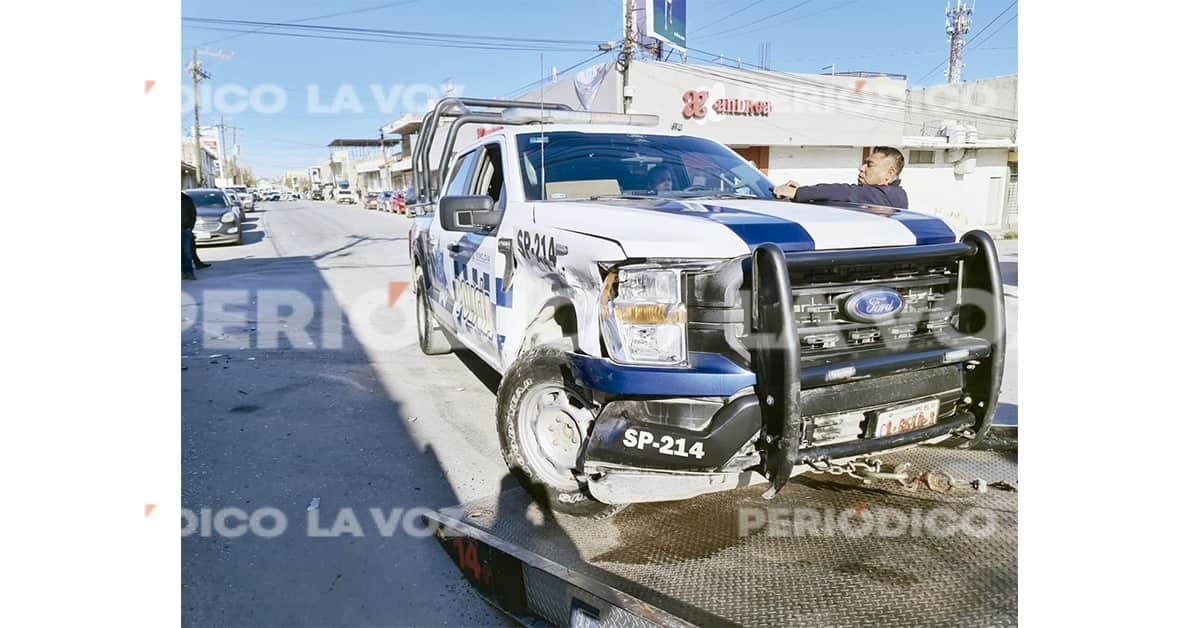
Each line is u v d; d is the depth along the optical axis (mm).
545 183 3451
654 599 2283
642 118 4395
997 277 2510
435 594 2455
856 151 20594
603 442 2453
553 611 2297
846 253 2307
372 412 4246
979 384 2580
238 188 24969
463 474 3355
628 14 16531
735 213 2629
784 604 2242
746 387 2271
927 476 3057
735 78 18766
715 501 2963
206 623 2254
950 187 23219
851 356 2340
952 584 2314
